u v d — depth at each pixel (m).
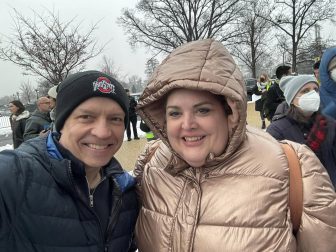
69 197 0.54
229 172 0.58
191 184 0.60
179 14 11.20
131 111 4.19
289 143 0.63
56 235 0.52
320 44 11.62
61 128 0.57
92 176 0.59
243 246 0.53
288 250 0.54
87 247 0.54
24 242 0.50
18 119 2.64
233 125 0.56
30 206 0.51
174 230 0.58
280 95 2.27
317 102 1.08
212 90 0.53
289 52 12.04
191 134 0.57
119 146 0.59
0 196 0.49
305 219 0.56
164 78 0.57
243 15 11.47
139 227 0.64
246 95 0.56
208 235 0.55
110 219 0.59
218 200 0.57
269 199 0.55
